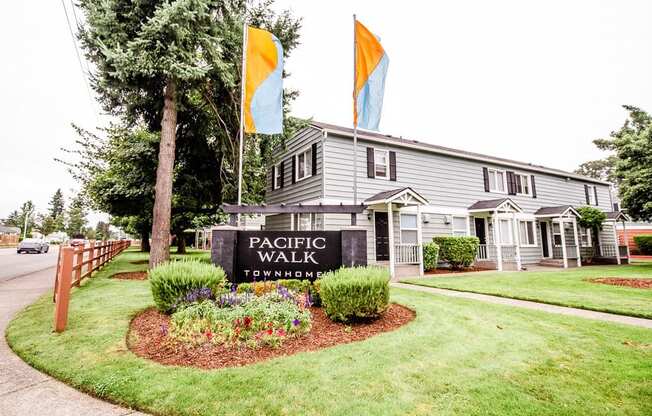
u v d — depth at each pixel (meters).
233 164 12.32
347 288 4.67
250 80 7.99
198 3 8.23
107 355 3.57
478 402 2.65
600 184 23.17
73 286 7.78
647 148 15.33
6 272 13.23
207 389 2.78
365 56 8.64
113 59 8.11
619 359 3.57
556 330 4.61
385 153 14.18
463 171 16.33
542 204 19.36
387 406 2.55
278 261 6.48
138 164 12.44
